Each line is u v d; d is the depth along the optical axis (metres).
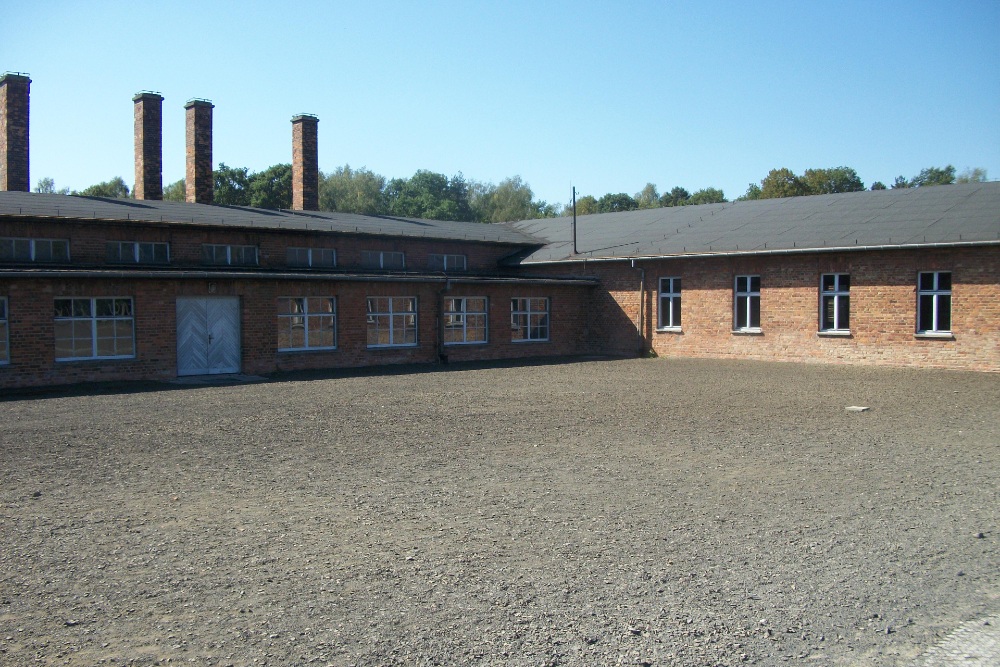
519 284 28.22
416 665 4.45
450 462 9.73
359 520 7.18
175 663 4.46
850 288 23.83
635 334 28.84
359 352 24.55
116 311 20.05
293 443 11.04
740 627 4.95
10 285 18.33
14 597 5.39
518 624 4.97
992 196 24.30
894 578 5.76
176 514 7.40
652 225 32.16
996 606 5.27
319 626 4.93
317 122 33.12
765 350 25.55
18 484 8.59
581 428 12.32
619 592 5.48
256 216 28.39
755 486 8.46
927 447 10.69
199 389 18.14
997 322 21.27
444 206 76.94
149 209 26.22
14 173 27.14
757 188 77.25
